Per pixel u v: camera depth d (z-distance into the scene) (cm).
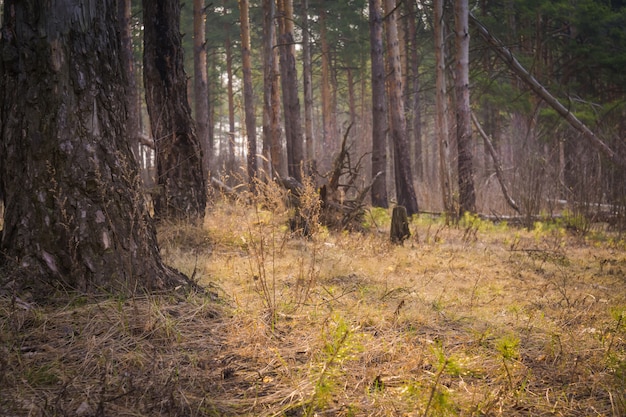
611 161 1216
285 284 525
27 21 417
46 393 280
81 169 414
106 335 349
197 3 1529
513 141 1527
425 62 3219
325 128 3066
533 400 291
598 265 722
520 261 727
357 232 890
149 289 430
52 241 405
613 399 290
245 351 347
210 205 873
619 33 2017
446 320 434
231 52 3669
